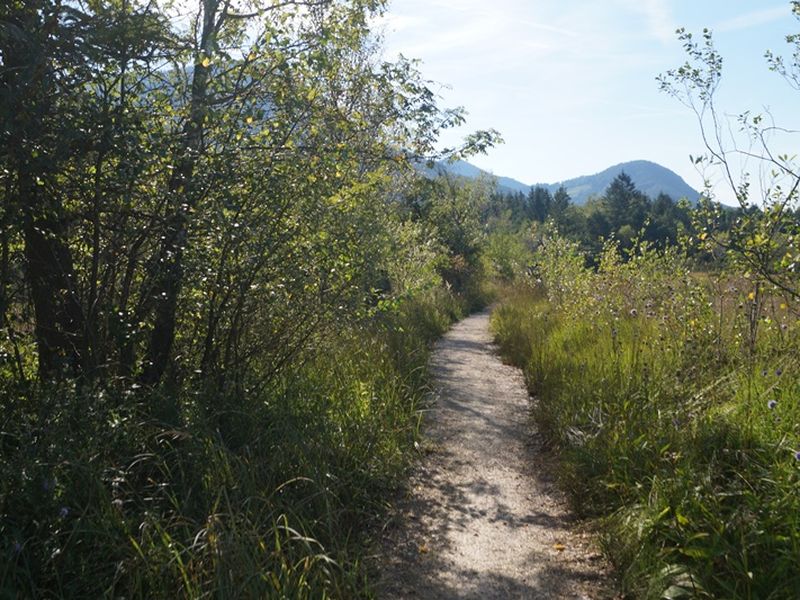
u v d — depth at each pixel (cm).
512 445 736
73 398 472
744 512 422
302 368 733
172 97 557
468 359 1305
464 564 463
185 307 601
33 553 376
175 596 365
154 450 492
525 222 7000
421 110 768
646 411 631
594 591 426
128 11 500
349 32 717
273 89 605
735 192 683
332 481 530
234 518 403
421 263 1502
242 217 558
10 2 448
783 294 682
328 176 617
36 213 486
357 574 431
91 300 533
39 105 454
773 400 533
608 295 1197
